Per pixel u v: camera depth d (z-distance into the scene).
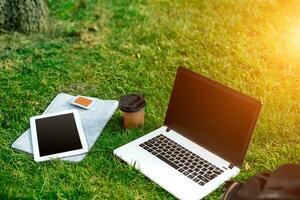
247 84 1.96
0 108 1.85
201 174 1.49
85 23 2.41
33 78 2.02
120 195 1.47
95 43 2.25
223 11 2.46
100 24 2.39
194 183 1.46
